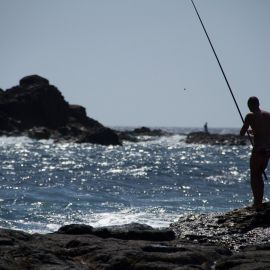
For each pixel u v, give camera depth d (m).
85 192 80.38
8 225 50.53
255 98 34.84
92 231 29.56
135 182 97.69
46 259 22.72
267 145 34.34
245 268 21.28
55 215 57.09
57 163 139.88
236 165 147.25
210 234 32.00
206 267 22.94
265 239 30.20
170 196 77.75
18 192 77.19
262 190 34.94
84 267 22.38
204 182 99.88
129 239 28.80
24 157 159.88
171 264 22.41
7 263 21.45
